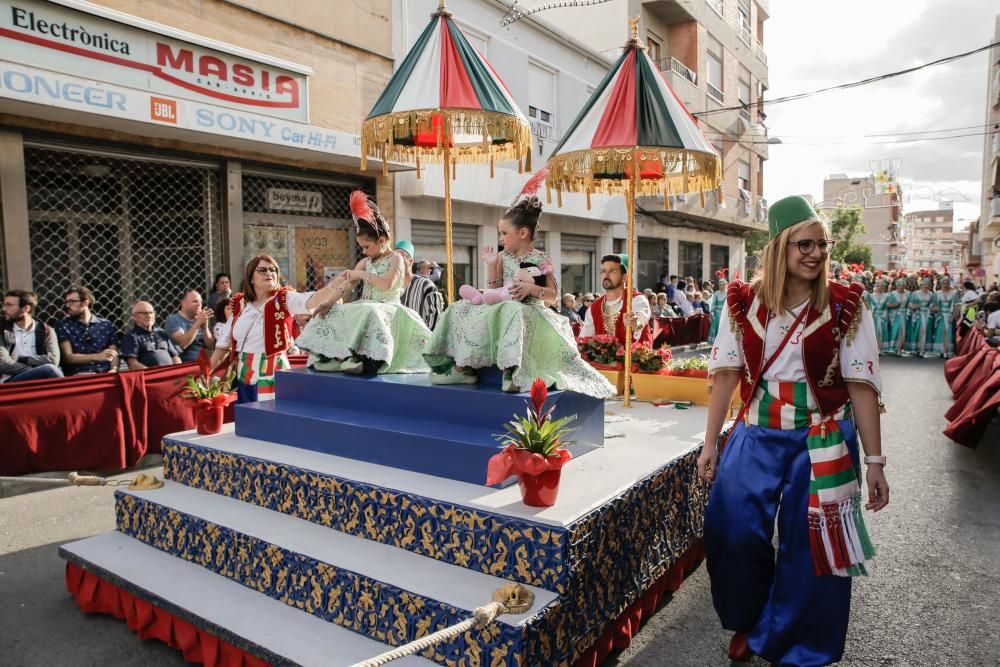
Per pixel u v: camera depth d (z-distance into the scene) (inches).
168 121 298.2
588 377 141.2
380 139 195.8
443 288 502.6
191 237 349.7
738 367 109.7
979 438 263.1
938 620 131.9
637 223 780.0
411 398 140.8
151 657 121.3
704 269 987.9
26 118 274.7
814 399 102.7
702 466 113.7
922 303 626.5
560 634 95.1
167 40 305.0
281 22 361.7
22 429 213.2
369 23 412.8
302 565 111.5
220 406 164.9
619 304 223.8
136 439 236.7
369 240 167.8
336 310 166.6
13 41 254.7
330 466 130.5
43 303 298.8
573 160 188.1
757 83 1141.1
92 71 279.3
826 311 101.2
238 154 353.4
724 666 116.5
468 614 90.5
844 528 98.9
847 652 120.3
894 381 469.7
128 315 326.3
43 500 204.4
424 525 110.7
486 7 524.7
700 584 149.3
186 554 133.4
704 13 889.5
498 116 184.2
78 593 138.9
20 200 275.4
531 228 141.9
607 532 108.1
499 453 110.8
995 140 927.7
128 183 324.8
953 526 183.9
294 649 99.2
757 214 1087.6
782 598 103.0
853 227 2281.0
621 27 779.4
